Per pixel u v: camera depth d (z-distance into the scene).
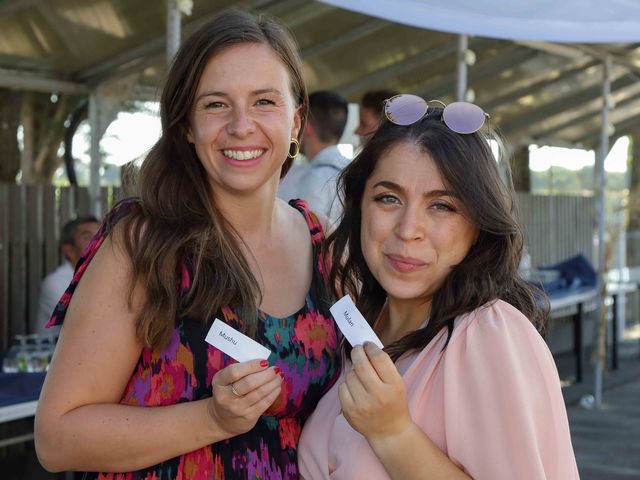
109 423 1.54
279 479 1.67
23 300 5.36
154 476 1.60
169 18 3.53
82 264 1.64
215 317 1.63
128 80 5.41
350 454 1.53
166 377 1.61
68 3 4.10
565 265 8.08
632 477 5.29
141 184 1.66
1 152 5.38
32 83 5.08
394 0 3.67
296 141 1.87
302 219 1.95
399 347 1.57
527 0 3.71
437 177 1.53
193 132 1.67
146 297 1.57
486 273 1.53
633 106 8.44
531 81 7.03
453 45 5.80
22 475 4.81
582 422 6.68
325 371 1.76
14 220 5.30
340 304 1.53
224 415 1.48
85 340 1.56
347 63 5.72
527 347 1.43
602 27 3.93
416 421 1.47
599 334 7.24
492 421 1.37
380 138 1.60
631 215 11.31
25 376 3.48
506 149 1.71
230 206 1.76
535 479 1.32
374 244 1.60
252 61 1.64
